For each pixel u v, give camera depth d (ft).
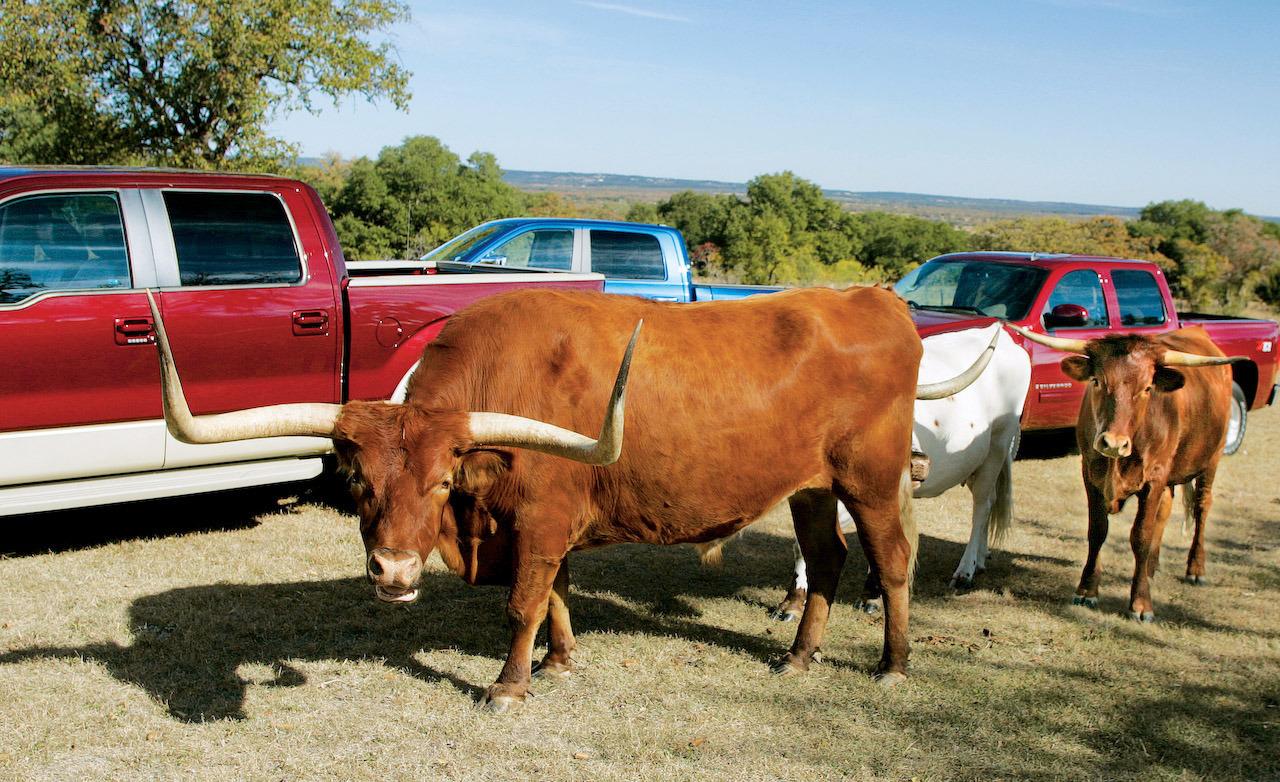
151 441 19.16
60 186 18.34
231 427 10.95
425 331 21.72
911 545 16.11
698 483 14.47
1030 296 31.76
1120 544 25.13
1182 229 171.01
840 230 227.61
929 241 224.12
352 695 14.47
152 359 18.90
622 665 15.99
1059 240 159.84
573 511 14.06
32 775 11.87
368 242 159.94
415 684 14.89
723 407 14.34
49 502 18.17
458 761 12.68
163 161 72.38
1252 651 17.90
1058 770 13.09
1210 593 21.44
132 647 15.72
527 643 14.29
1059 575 22.35
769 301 15.66
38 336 17.78
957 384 17.46
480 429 11.94
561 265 31.81
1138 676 16.46
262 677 14.89
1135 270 34.04
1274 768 13.41
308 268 20.57
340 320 20.86
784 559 22.34
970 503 28.14
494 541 14.23
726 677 15.71
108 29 70.95
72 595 17.81
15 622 16.47
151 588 18.34
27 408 17.92
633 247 32.81
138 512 23.57
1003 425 21.59
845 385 15.11
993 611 19.66
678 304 15.33
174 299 19.04
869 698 15.12
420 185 169.27
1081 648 17.71
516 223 32.12
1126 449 18.49
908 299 34.32
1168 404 19.31
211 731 13.17
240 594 18.25
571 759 12.85
